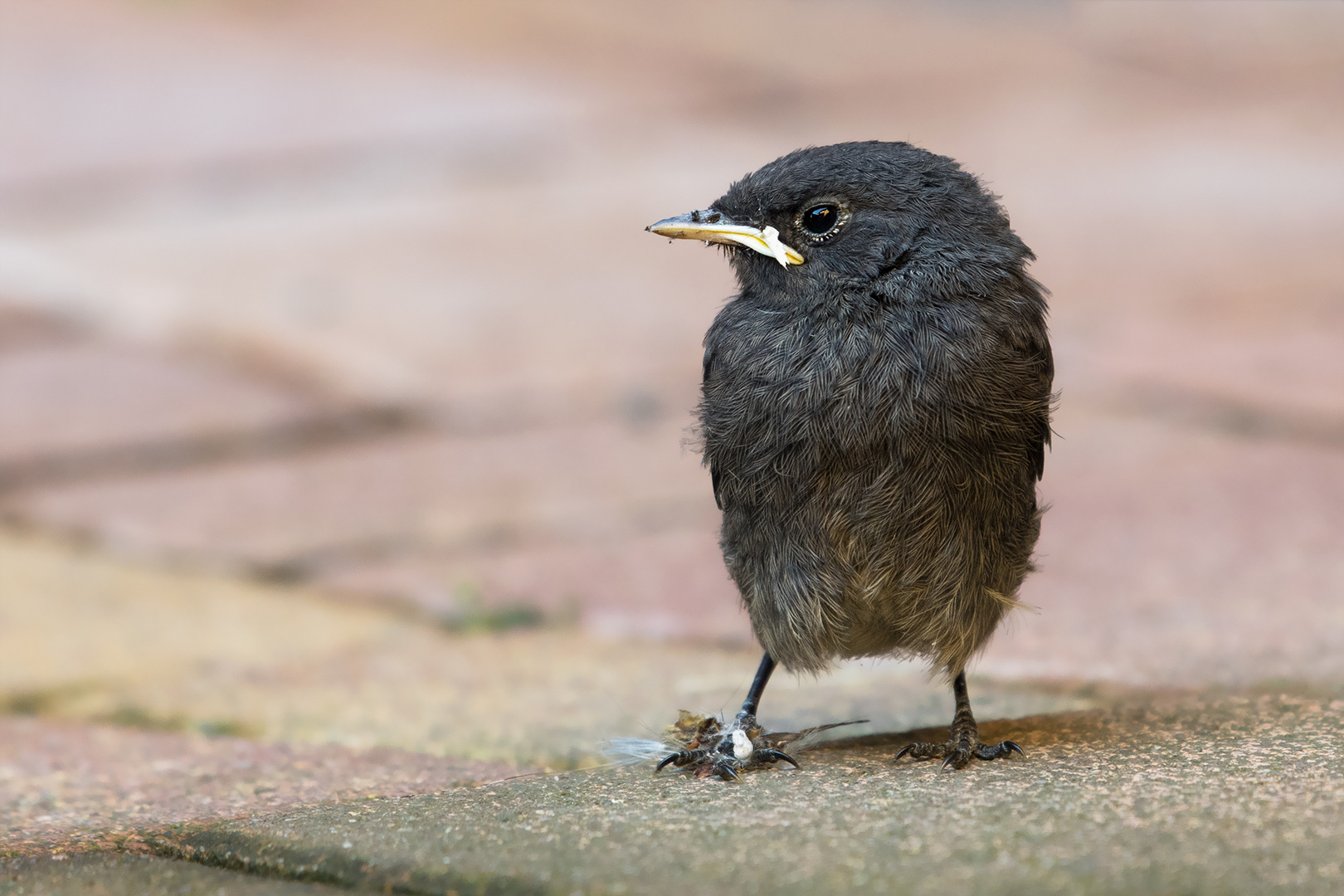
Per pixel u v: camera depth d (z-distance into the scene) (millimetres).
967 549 6574
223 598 10695
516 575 10961
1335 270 18750
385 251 20250
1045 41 33125
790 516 6625
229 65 29188
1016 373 6586
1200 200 22531
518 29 32562
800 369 6578
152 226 21250
